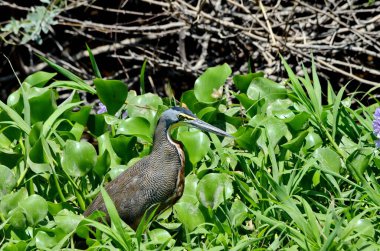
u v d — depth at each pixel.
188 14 18.80
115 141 11.84
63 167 11.18
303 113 11.51
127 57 20.28
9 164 11.37
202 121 10.98
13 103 12.77
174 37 21.70
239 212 10.46
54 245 10.05
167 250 9.80
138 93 21.45
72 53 22.38
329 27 18.98
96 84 12.27
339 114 11.90
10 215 10.27
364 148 10.94
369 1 18.45
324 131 11.80
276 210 10.44
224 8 20.31
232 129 12.23
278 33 19.75
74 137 12.19
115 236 9.38
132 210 10.73
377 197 10.20
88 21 20.89
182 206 10.55
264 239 10.18
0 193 10.87
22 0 21.61
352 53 20.05
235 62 19.73
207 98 12.52
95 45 22.30
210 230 10.49
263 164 10.65
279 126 11.25
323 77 20.05
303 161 11.22
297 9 19.78
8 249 9.72
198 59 20.98
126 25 21.95
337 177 11.00
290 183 10.61
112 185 10.88
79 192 11.41
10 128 12.11
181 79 21.25
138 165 10.91
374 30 20.14
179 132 11.87
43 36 22.02
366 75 20.28
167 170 10.76
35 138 11.32
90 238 10.11
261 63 19.72
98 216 9.96
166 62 19.66
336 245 9.30
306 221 9.96
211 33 19.52
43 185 11.72
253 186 11.02
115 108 12.53
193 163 11.27
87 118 12.33
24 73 21.80
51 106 12.35
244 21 19.86
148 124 11.91
